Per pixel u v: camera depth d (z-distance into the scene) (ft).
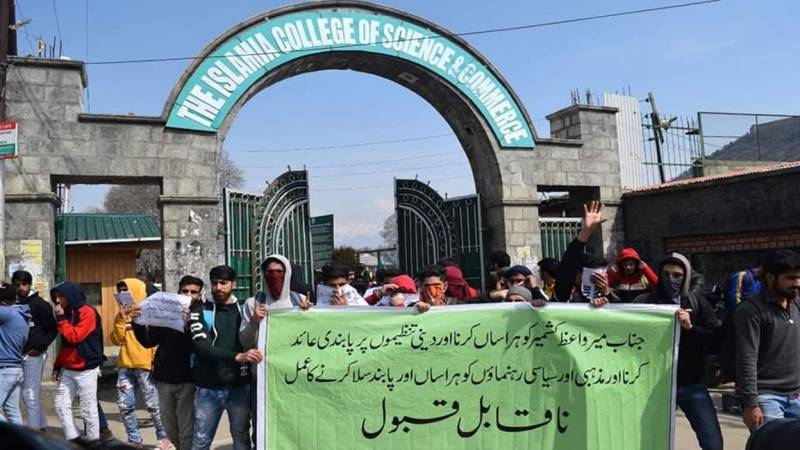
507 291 20.94
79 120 32.91
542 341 16.06
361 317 16.12
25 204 31.68
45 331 24.23
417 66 39.96
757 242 36.68
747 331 14.61
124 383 23.08
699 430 15.81
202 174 34.94
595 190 44.96
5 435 5.06
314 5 37.88
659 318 15.93
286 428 15.55
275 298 17.04
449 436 15.71
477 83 41.50
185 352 19.85
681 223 40.81
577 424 15.69
